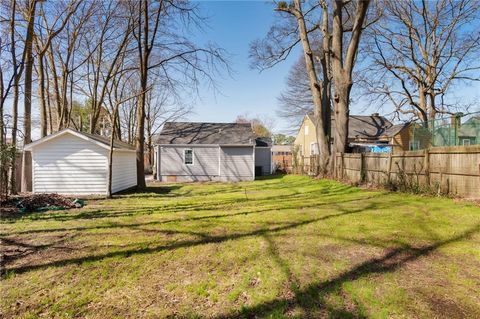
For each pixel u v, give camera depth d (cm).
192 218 607
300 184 1351
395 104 2128
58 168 1091
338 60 1305
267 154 2383
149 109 3064
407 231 451
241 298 262
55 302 264
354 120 2584
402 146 2180
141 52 1238
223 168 1864
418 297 253
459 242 391
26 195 918
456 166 681
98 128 2900
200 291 277
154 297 269
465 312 229
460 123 998
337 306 242
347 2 1286
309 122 2786
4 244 430
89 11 1257
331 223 522
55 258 371
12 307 256
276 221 553
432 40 1859
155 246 414
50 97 1744
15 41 795
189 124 2106
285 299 256
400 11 1836
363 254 362
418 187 793
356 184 1097
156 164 1919
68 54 1505
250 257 362
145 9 1187
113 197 1007
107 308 252
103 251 396
